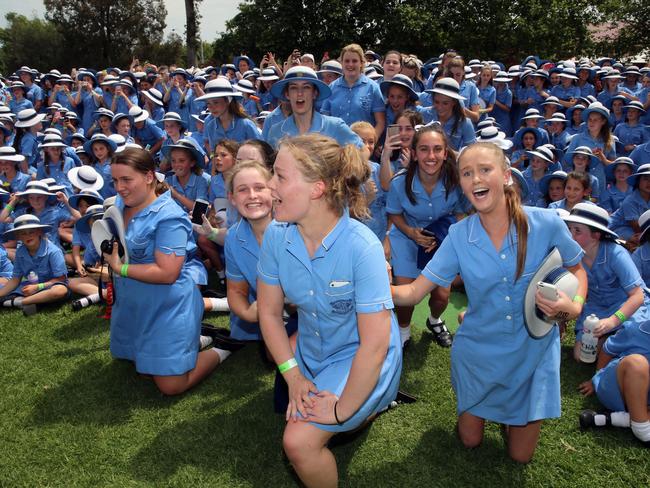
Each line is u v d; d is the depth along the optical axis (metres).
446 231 3.74
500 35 24.36
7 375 3.76
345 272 2.18
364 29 25.28
